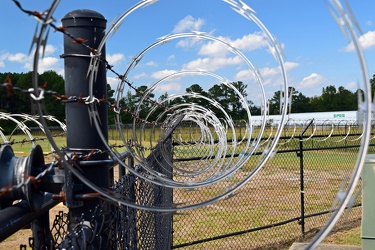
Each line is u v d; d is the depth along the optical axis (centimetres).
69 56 196
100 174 198
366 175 496
